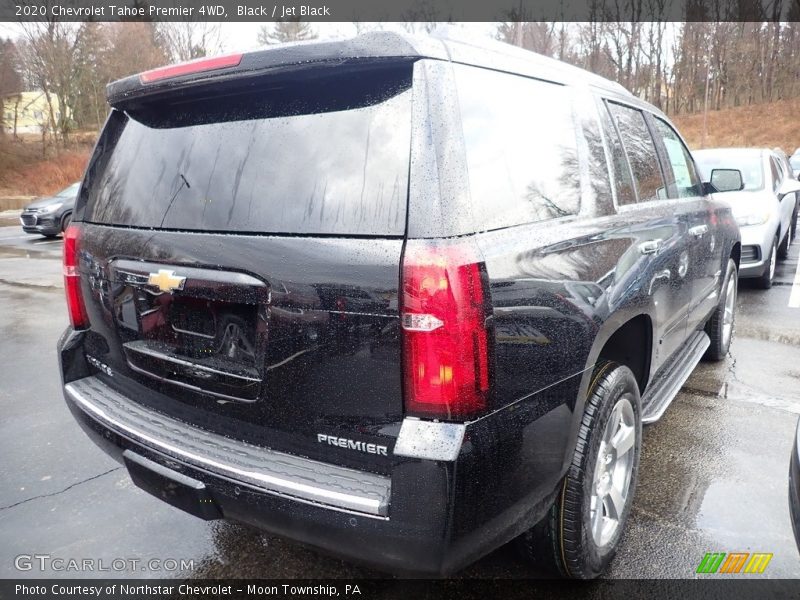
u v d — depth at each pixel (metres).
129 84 2.37
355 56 1.83
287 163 1.99
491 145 2.00
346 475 1.85
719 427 3.80
